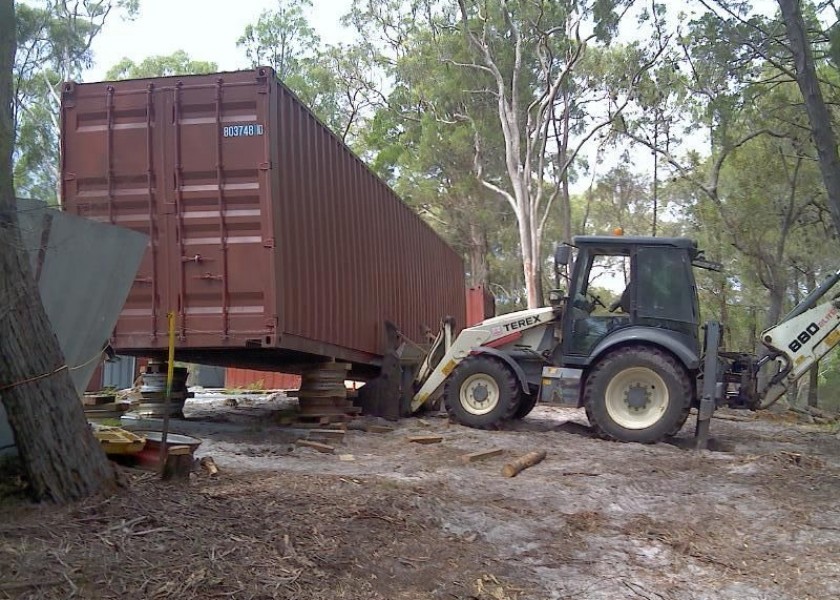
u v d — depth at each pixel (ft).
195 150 26.89
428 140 88.58
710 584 14.37
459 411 33.60
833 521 18.76
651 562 15.48
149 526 14.23
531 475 23.22
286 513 16.12
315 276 29.99
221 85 26.78
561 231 108.06
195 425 31.42
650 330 31.01
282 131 27.50
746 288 73.26
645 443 29.94
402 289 42.78
